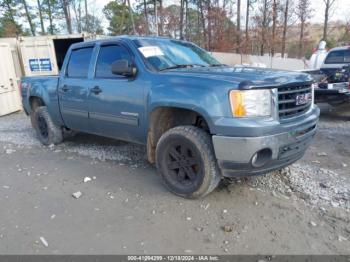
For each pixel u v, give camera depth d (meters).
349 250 2.61
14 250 2.71
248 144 2.91
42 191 3.88
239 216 3.14
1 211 3.41
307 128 3.35
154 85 3.58
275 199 3.46
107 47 4.41
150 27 32.78
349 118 7.62
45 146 5.93
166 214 3.22
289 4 33.44
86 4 33.22
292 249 2.63
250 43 32.00
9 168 4.79
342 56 8.63
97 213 3.29
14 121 9.16
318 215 3.14
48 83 5.45
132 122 3.96
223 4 31.78
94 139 6.20
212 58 4.77
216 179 3.30
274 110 3.01
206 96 3.07
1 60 10.12
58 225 3.09
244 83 2.91
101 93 4.28
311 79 3.56
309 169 4.34
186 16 34.28
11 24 34.28
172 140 3.46
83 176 4.30
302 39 34.31
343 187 3.73
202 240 2.78
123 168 4.55
